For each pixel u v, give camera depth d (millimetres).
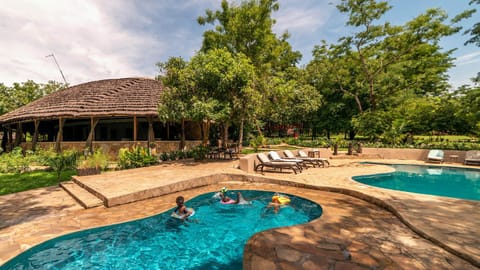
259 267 3072
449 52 27219
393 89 27594
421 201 5996
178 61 13148
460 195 7879
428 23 22594
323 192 7938
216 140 24328
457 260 3230
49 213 5898
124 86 20375
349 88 32062
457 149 16219
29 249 4059
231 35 20547
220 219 5816
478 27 13352
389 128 22312
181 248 4434
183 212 5891
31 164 13070
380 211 5699
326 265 3084
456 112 19453
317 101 30219
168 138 21188
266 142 26484
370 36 24844
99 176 9383
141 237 4844
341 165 14016
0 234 4609
